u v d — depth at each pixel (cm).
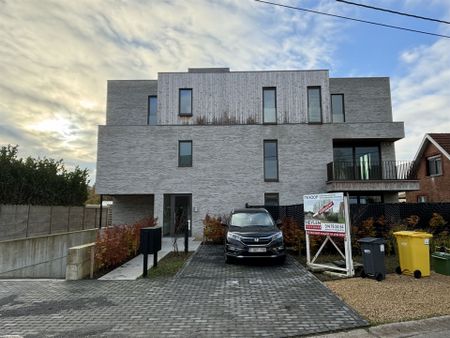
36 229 1534
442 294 636
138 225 1267
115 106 2012
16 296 654
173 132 1784
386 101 2002
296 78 1831
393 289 673
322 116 1795
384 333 463
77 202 2142
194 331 465
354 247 1094
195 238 1684
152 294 657
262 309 556
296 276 806
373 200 1803
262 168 1755
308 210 917
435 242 1085
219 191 1742
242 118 1806
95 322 504
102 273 876
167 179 1752
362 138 1756
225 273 852
